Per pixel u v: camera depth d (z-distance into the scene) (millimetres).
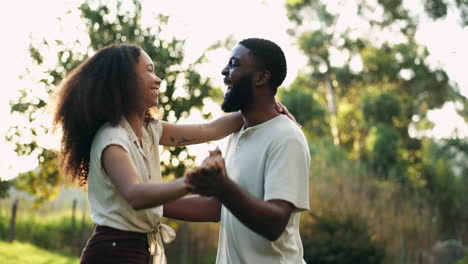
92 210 2824
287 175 2791
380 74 27906
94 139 2773
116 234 2781
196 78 8406
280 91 25922
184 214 3375
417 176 23953
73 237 13203
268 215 2555
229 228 3049
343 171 14438
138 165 2781
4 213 13656
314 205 12953
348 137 28000
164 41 8438
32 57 8242
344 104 28719
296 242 3068
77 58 8328
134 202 2453
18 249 11688
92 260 2785
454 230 18500
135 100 2859
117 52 2867
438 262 14609
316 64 27859
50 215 14094
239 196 2420
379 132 24141
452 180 20172
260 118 3025
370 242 12492
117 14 8492
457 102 28672
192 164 8359
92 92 2793
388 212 14102
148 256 2904
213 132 3365
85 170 2947
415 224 14656
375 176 15727
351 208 12836
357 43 27531
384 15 26391
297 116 25031
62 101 2881
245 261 2969
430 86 28641
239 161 3006
